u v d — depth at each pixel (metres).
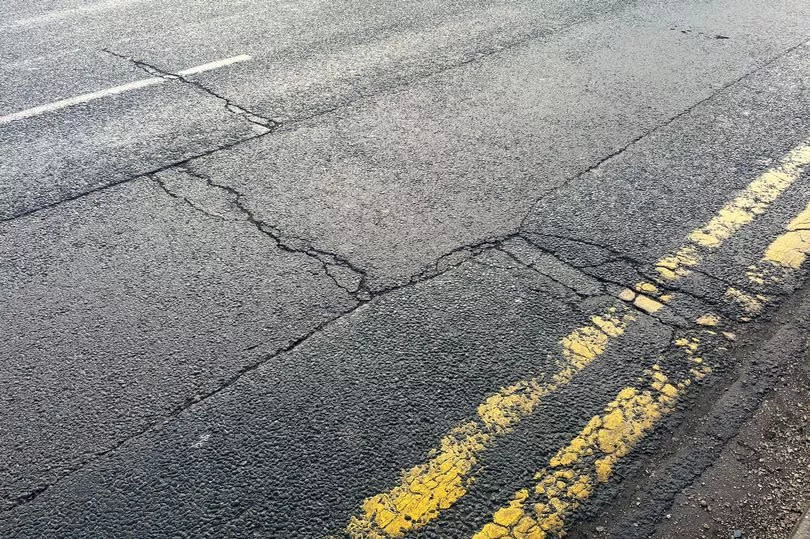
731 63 5.55
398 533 2.20
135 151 4.37
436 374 2.76
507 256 3.40
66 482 2.37
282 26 6.54
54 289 3.25
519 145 4.41
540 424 2.56
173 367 2.81
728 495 2.30
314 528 2.22
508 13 6.91
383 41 6.18
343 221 3.68
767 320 3.01
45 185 4.04
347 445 2.48
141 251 3.49
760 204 3.77
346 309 3.10
